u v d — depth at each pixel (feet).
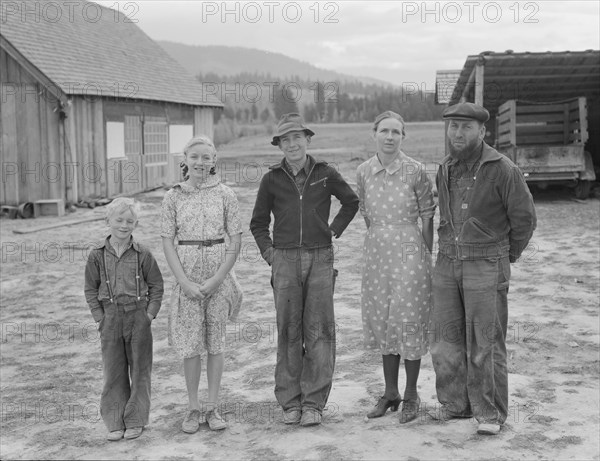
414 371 16.25
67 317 28.35
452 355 15.84
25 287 33.50
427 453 14.20
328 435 15.44
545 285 30.35
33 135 59.26
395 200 16.10
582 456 14.06
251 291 31.22
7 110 58.95
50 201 58.23
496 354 15.46
